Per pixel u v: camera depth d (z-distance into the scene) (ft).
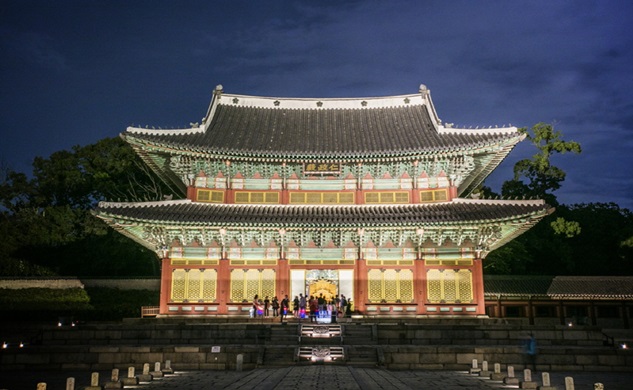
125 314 178.09
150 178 258.57
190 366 108.78
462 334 121.60
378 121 180.34
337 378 84.53
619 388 81.30
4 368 106.52
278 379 83.56
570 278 189.88
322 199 157.89
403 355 108.47
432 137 162.30
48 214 244.01
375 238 150.41
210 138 162.71
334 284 151.02
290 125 179.32
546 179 272.72
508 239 161.38
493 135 157.07
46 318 172.45
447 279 148.05
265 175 158.81
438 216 143.13
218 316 143.23
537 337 120.67
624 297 176.55
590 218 268.00
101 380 89.86
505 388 78.23
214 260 149.89
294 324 127.03
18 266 214.69
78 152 270.87
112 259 228.02
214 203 155.74
